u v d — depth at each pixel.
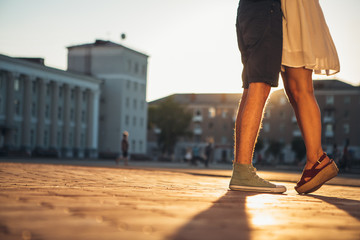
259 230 1.61
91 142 73.25
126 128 81.81
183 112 96.38
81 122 71.50
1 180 3.64
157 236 1.36
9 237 1.28
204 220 1.76
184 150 105.62
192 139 105.25
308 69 3.84
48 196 2.35
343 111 88.19
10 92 57.34
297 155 82.00
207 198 2.61
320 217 2.05
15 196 2.28
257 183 3.66
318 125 3.85
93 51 80.56
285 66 3.89
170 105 95.88
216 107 104.06
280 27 3.68
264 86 3.71
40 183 3.44
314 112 3.85
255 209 2.23
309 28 3.80
